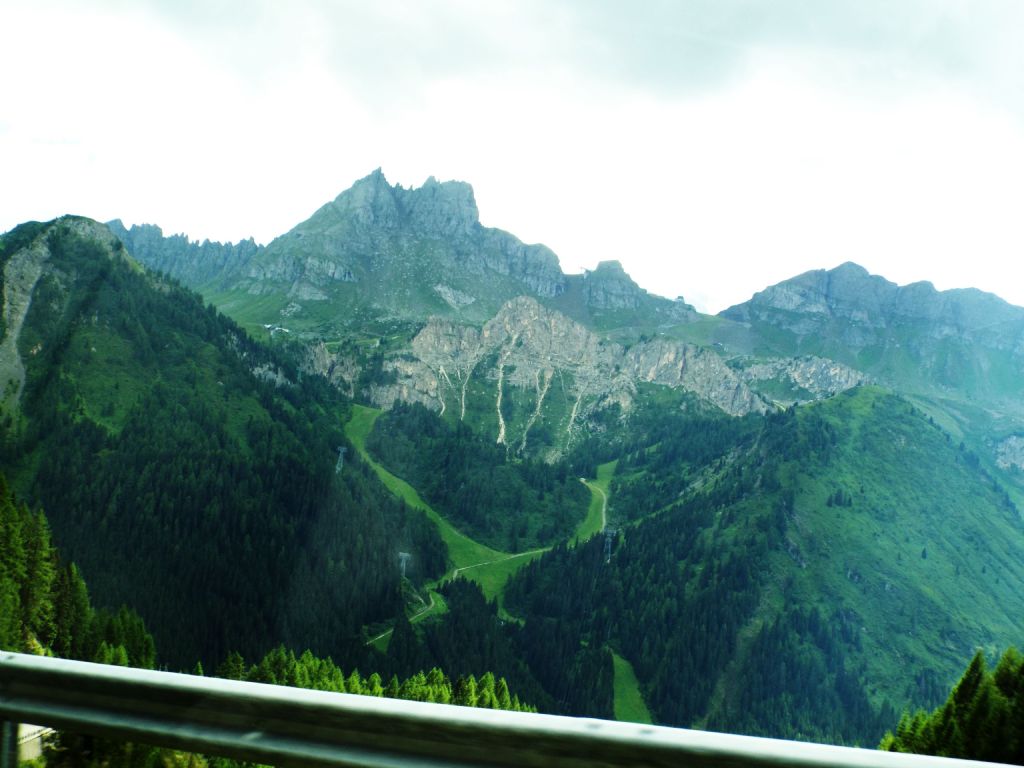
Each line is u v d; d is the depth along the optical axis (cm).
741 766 350
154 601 14625
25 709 456
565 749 375
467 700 10556
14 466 17025
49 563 8456
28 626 7700
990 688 4750
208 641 14400
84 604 8806
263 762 413
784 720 18450
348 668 15500
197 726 429
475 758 388
